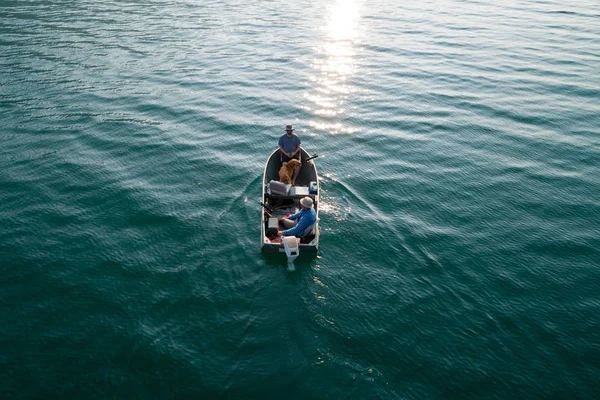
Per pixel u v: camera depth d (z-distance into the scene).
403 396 8.15
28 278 10.74
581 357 9.06
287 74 26.16
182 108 21.09
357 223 13.10
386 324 9.72
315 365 8.69
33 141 17.39
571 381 8.55
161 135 18.38
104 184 14.73
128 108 20.83
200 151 17.20
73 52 28.33
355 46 32.16
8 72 24.41
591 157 17.61
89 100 21.50
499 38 34.59
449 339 9.39
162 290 10.48
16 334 9.27
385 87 24.61
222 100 22.19
